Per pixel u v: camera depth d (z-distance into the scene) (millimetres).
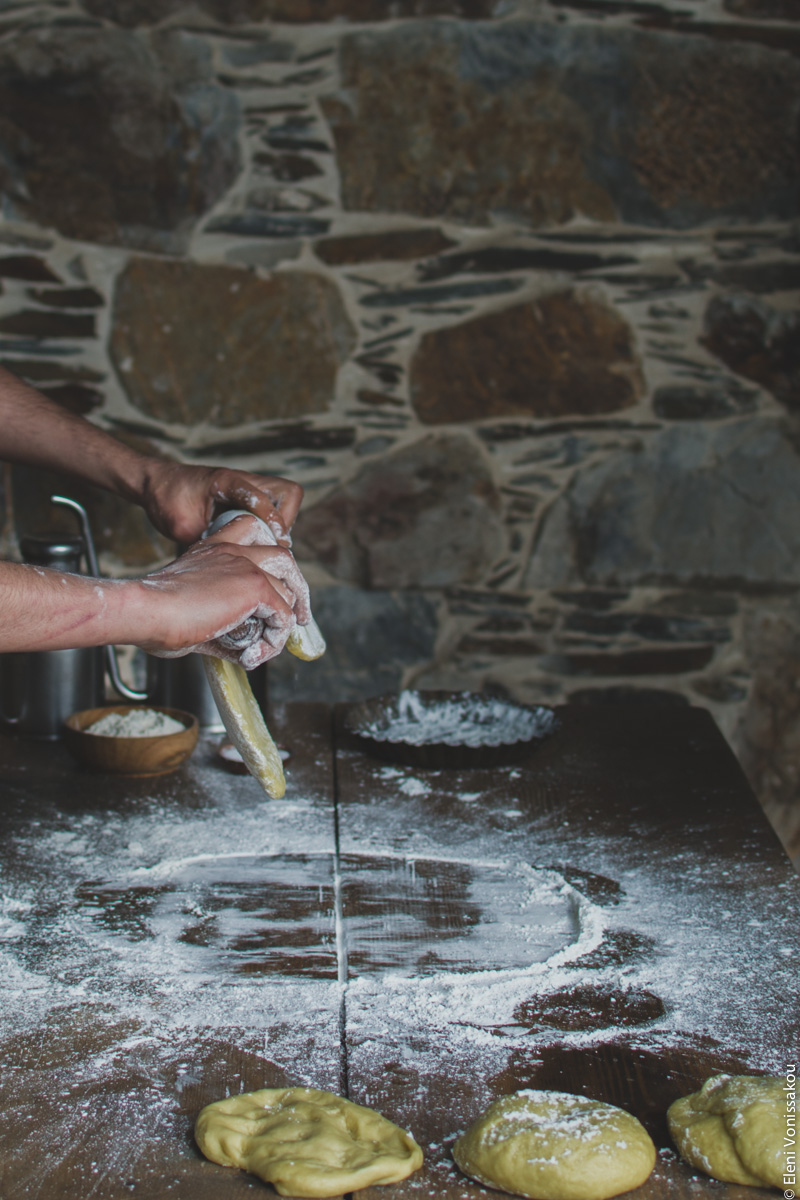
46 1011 952
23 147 2469
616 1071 879
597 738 1682
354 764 1549
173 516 1379
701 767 1568
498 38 2436
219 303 2562
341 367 2607
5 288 2555
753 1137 761
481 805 1419
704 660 2711
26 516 2611
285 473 2650
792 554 2646
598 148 2490
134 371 2590
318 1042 915
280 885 1196
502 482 2656
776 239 2535
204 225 2533
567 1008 966
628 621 2697
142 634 935
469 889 1196
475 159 2500
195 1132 793
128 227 2523
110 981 1001
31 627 877
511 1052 902
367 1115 806
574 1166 736
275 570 1086
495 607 2707
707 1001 978
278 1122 797
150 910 1136
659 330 2586
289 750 1592
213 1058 891
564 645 2719
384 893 1183
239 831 1329
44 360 2588
